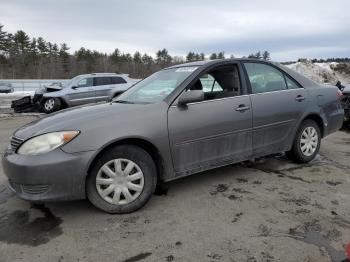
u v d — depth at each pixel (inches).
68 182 127.6
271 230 124.3
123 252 112.3
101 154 134.3
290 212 138.8
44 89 582.9
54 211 142.9
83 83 573.9
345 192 160.1
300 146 198.2
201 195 157.8
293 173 187.3
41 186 126.7
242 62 178.4
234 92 169.8
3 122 434.3
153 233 123.8
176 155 148.6
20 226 130.9
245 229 125.3
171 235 122.1
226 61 173.2
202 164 156.8
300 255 108.6
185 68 172.6
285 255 108.7
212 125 156.7
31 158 126.1
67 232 125.7
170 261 106.9
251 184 171.0
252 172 189.2
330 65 1211.2
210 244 115.8
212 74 167.2
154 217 136.2
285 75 194.4
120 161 136.7
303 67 1064.8
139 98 165.0
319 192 160.1
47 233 125.3
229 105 163.2
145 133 139.1
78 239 120.8
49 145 127.5
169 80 167.5
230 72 172.7
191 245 115.4
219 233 122.8
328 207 143.5
